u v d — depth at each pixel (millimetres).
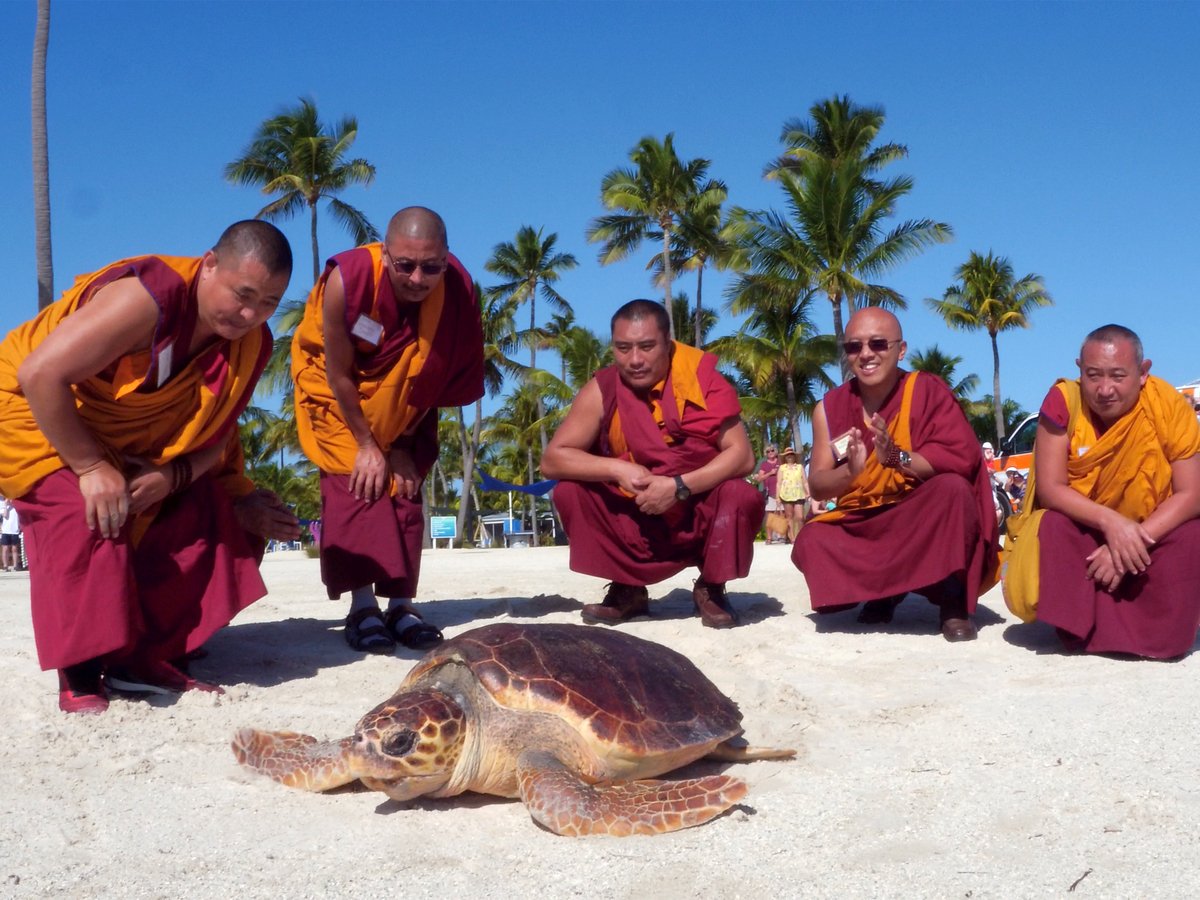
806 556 5668
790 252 33375
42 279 17859
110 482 4008
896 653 5227
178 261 4082
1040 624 5762
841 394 5617
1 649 5477
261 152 37281
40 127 17906
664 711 3318
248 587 4637
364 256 4984
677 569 5910
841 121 36062
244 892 2529
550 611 6457
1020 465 18672
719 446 5766
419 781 3035
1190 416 4949
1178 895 2398
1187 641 4844
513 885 2561
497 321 45938
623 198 38406
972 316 46844
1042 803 3057
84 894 2518
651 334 5605
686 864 2648
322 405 5359
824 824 2932
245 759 3467
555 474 5801
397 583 5473
